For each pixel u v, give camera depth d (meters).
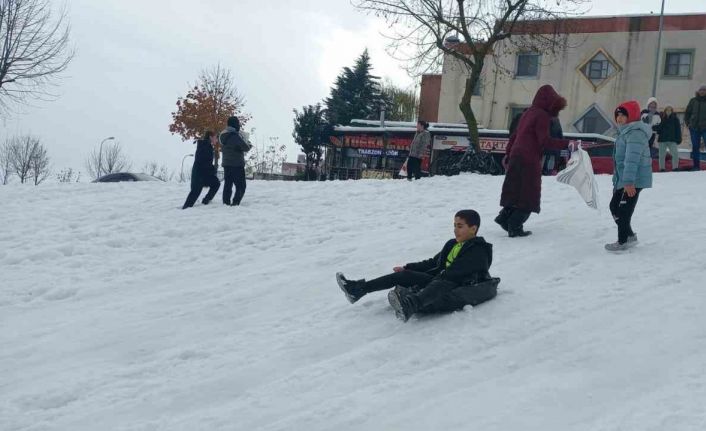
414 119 60.09
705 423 4.24
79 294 8.41
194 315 7.27
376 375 5.41
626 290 6.69
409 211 12.08
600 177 14.75
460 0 23.27
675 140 16.36
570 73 39.22
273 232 11.21
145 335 6.78
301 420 4.79
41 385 5.73
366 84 58.59
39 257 10.24
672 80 37.31
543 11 24.19
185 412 5.14
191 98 46.22
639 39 37.97
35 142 59.28
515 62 40.16
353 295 6.79
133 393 5.46
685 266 7.27
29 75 29.25
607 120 38.22
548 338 5.76
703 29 36.75
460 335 5.96
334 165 33.53
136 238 11.20
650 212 9.97
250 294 7.80
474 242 6.66
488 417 4.60
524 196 8.91
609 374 5.06
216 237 11.19
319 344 6.15
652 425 4.29
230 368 5.79
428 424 4.60
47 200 15.34
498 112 40.38
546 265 7.71
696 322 5.79
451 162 22.66
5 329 7.24
